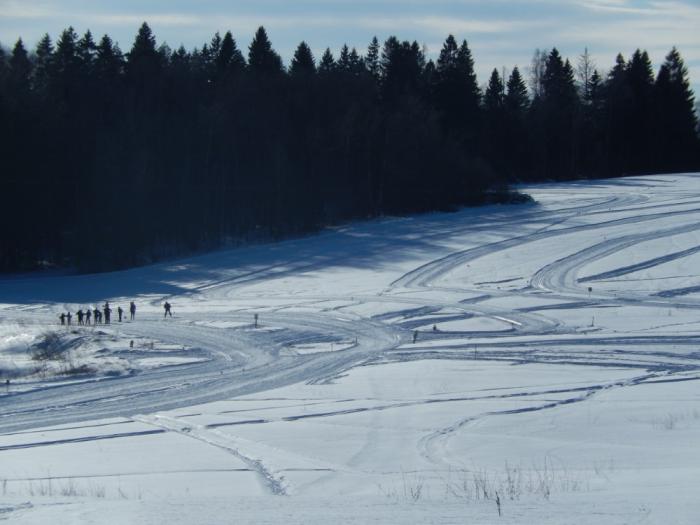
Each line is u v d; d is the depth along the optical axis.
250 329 51.81
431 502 11.55
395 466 18.78
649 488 12.28
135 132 92.75
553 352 40.16
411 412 25.84
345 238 90.81
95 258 84.38
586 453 18.77
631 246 77.75
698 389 28.53
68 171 90.44
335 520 10.07
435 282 68.38
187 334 50.38
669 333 44.94
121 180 89.75
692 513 9.66
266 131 100.69
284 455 20.39
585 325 49.47
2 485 17.31
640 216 94.81
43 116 89.94
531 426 22.86
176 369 39.03
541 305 56.78
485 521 9.72
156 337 49.47
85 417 28.36
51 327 53.06
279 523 9.98
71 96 96.50
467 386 31.00
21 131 87.50
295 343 46.78
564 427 22.48
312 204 100.88
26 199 86.31
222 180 97.31
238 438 22.81
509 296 60.78
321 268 76.38
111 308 62.47
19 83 94.75
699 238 79.75
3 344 46.22
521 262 74.19
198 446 21.89
